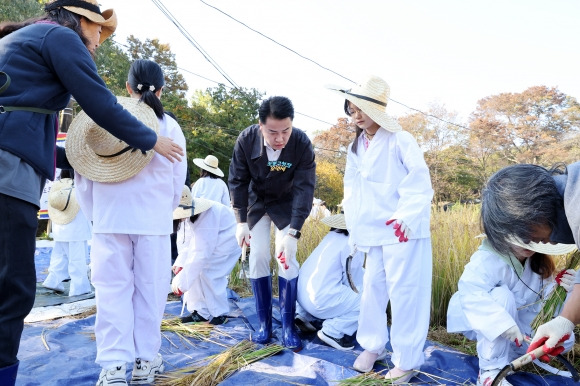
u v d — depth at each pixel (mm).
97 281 2648
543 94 36688
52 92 2225
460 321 3084
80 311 4520
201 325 4020
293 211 3492
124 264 2680
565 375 3000
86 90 2205
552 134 37250
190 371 3084
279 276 3633
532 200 1715
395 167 2926
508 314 2773
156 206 2729
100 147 2635
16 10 18188
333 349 3506
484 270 3002
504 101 37719
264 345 3514
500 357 2852
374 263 3008
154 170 2713
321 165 30625
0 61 2135
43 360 3186
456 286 4055
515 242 1905
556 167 1925
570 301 1881
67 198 5156
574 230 1642
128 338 2674
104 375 2609
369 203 2996
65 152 2787
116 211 2629
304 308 3723
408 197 2781
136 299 2773
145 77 2887
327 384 2922
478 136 37344
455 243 4395
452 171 34594
